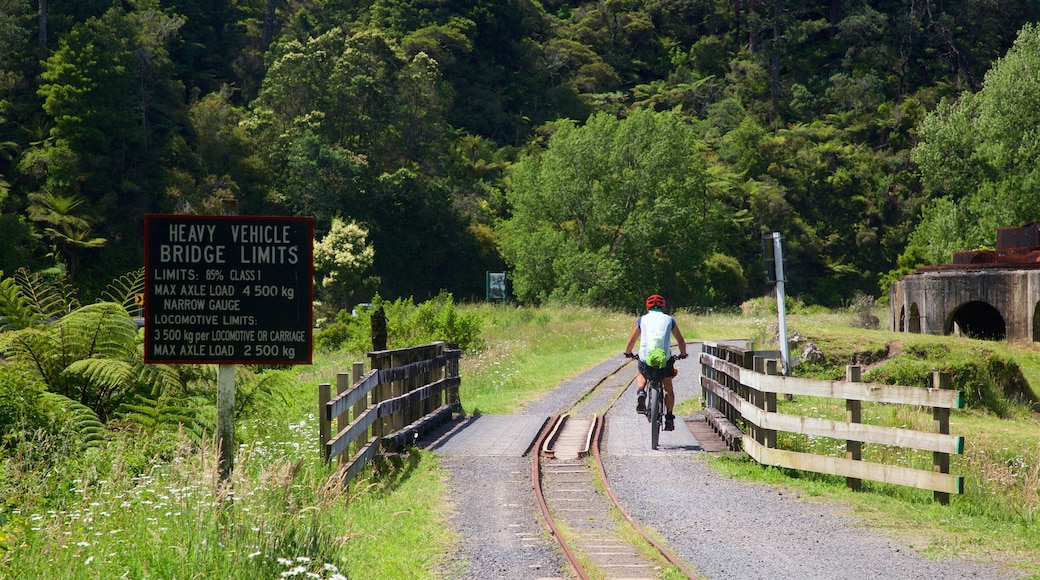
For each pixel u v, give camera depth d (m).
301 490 8.67
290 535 7.07
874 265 115.56
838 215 118.00
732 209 111.31
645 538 8.28
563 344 33.12
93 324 11.83
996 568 7.55
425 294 91.19
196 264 9.33
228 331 9.34
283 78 94.94
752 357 12.49
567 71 150.12
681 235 74.25
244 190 85.88
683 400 19.83
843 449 12.78
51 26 90.00
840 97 138.00
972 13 151.88
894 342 20.72
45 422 10.16
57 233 67.19
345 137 98.06
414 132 103.56
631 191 72.06
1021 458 13.84
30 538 6.84
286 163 90.19
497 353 27.86
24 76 82.12
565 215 73.00
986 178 49.56
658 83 154.88
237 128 89.88
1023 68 47.50
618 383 22.98
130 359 11.96
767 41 148.75
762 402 11.88
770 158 118.56
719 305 89.62
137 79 84.69
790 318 45.78
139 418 11.12
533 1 161.00
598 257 67.88
